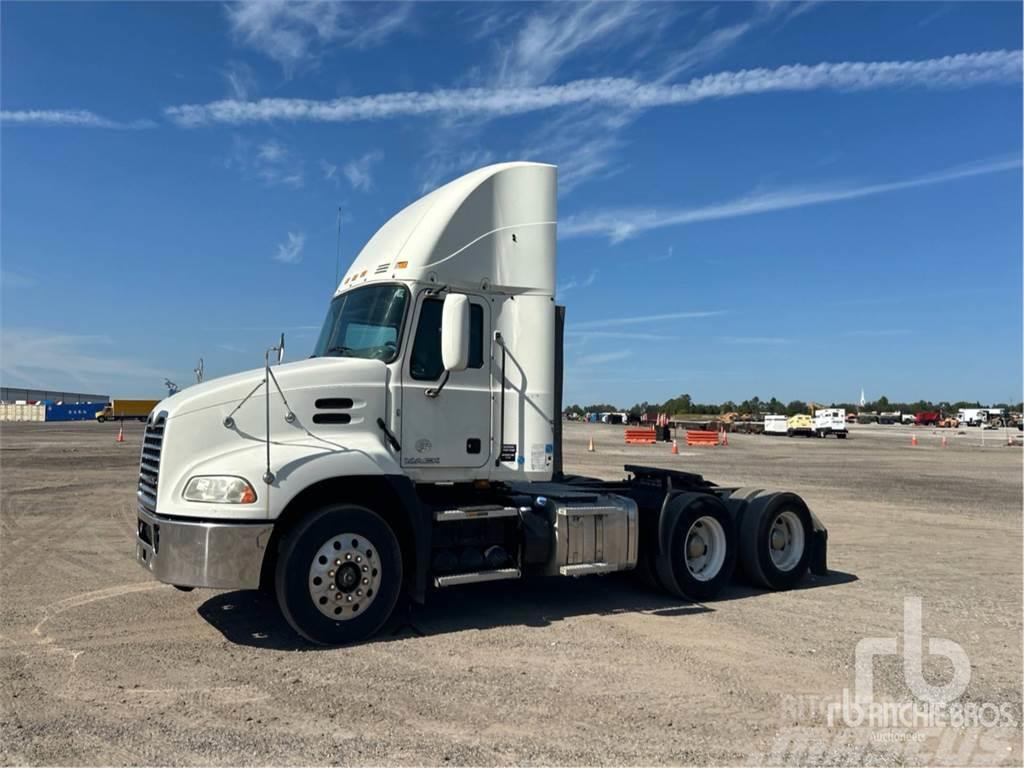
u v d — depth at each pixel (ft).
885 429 297.12
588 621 23.16
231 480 18.79
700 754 13.89
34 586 26.48
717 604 25.91
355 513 20.02
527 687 17.12
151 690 16.58
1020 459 116.16
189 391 20.62
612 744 14.23
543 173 24.52
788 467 92.22
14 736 14.10
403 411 21.74
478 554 22.45
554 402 24.36
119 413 280.72
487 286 23.24
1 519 42.19
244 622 22.03
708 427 244.01
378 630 20.93
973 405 502.79
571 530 23.54
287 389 20.45
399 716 15.33
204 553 18.49
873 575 31.22
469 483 23.59
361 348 22.59
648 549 26.55
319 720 15.05
